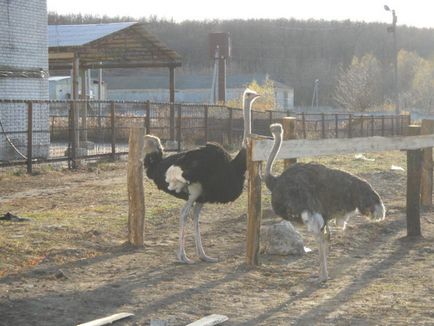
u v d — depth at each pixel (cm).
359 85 6962
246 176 869
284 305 689
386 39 11050
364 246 980
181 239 848
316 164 780
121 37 2603
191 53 10825
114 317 630
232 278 783
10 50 2050
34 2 2127
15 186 1512
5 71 2016
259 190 828
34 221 1054
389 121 3828
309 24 10919
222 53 4441
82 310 660
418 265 865
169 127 2361
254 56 10475
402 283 775
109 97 8206
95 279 767
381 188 1571
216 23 11106
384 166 2019
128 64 2895
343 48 10719
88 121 2477
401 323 634
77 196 1368
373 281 785
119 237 975
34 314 645
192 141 2511
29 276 770
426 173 1270
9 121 2014
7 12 2038
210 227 1070
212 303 692
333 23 10969
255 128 2839
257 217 834
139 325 623
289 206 750
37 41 2142
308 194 748
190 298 705
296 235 909
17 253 852
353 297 718
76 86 2352
